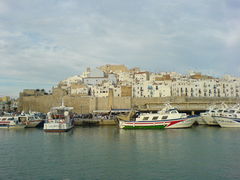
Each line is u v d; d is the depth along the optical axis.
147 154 46.38
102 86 164.38
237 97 142.88
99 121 114.44
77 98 143.75
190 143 57.25
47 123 84.31
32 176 34.53
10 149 53.00
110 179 33.03
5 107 196.88
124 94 154.25
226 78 190.12
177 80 177.50
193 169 36.78
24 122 104.44
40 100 154.38
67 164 40.25
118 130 88.06
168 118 87.69
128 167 38.16
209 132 76.25
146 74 198.88
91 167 38.41
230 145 54.03
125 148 52.50
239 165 38.53
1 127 101.25
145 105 137.50
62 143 60.12
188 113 132.75
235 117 87.50
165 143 57.69
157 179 32.81
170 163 40.06
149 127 88.69
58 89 155.50
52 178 33.66
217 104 131.12
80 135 75.12
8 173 35.91
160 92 152.00
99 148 52.94
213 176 33.72
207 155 45.00
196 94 151.50
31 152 49.72
